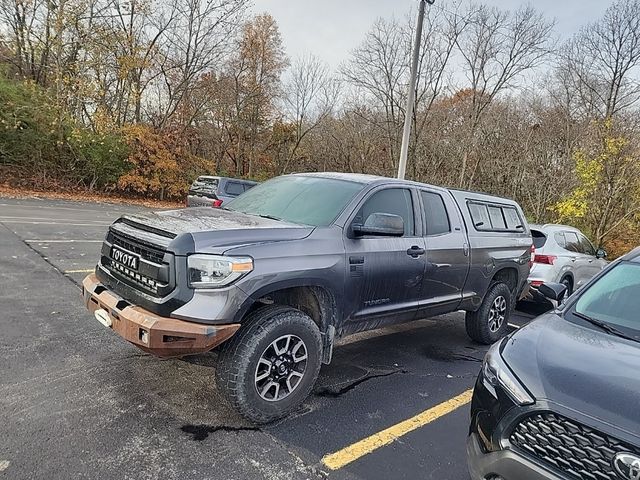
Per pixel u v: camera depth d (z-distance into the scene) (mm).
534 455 1923
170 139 23266
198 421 2973
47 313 4625
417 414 3408
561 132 20344
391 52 23484
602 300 2947
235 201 4492
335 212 3662
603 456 1748
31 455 2420
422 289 4273
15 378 3252
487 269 5078
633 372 2084
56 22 18172
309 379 3242
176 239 2795
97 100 20078
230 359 2873
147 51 22156
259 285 2898
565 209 16625
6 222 10000
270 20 28531
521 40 22234
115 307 2934
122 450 2562
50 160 19203
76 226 10805
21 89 18047
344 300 3506
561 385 2004
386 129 24938
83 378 3377
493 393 2213
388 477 2570
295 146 30703
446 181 23812
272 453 2707
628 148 16438
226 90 27875
